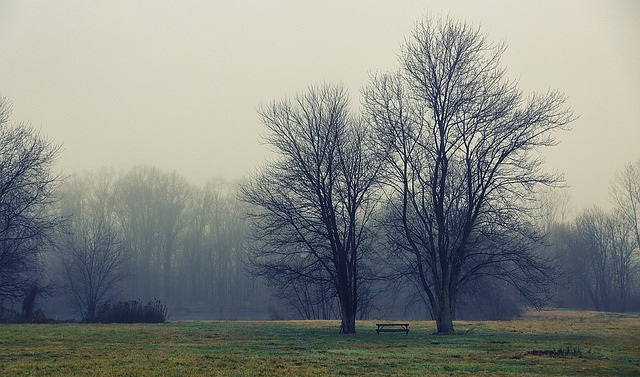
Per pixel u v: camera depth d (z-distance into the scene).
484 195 40.78
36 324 45.72
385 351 29.45
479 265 42.09
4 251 55.41
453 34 41.84
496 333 41.06
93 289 76.50
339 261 42.31
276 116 42.97
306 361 24.81
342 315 42.03
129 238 99.69
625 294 97.00
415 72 42.31
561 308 90.25
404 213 42.78
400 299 79.94
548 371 22.97
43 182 56.56
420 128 42.38
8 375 20.36
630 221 98.38
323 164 42.22
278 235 46.41
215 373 20.98
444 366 23.88
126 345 30.78
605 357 27.38
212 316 92.06
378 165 42.09
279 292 67.06
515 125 40.06
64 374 20.56
